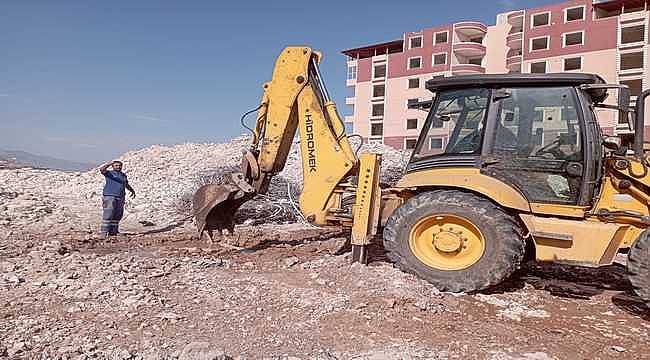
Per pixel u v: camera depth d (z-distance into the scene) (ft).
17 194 42.50
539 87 19.89
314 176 22.99
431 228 20.36
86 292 16.96
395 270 20.34
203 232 26.96
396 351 14.10
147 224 36.58
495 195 19.35
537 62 138.72
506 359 13.97
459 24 153.79
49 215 37.22
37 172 58.08
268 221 38.27
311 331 15.20
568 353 14.65
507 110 20.20
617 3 128.47
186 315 15.83
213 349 13.32
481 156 20.18
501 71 153.07
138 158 66.69
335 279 20.03
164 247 26.66
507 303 18.93
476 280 19.26
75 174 58.39
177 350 13.30
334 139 23.03
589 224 18.69
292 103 23.53
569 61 133.80
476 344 14.93
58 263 20.58
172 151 70.23
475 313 17.66
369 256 24.04
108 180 31.12
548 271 24.52
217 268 21.71
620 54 126.41
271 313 16.48
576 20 132.26
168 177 55.42
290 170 56.49
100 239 28.94
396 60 164.96
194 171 57.16
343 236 31.14
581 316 17.99
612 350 14.99
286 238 30.60
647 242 17.35
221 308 16.62
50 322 14.64
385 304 17.42
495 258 19.03
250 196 25.18
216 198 25.67
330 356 13.60
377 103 170.60
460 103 21.07
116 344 13.47
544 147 19.65
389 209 22.24
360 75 173.27
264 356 13.39
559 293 20.62
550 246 19.06
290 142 24.76
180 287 18.43
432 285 19.72
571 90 19.51
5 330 13.87
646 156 19.22
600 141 19.75
